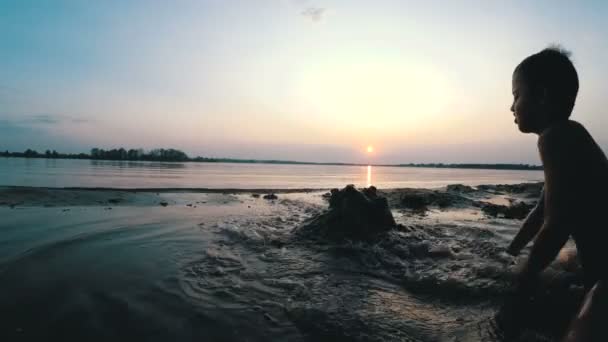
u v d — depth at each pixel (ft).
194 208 31.01
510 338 7.45
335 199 20.15
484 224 24.39
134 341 7.52
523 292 7.18
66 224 20.71
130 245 16.03
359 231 17.69
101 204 31.30
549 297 8.63
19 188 33.96
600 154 6.30
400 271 13.37
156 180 70.44
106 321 8.38
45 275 11.35
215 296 10.25
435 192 47.39
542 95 6.77
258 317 8.89
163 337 7.73
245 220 24.07
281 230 20.39
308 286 11.37
